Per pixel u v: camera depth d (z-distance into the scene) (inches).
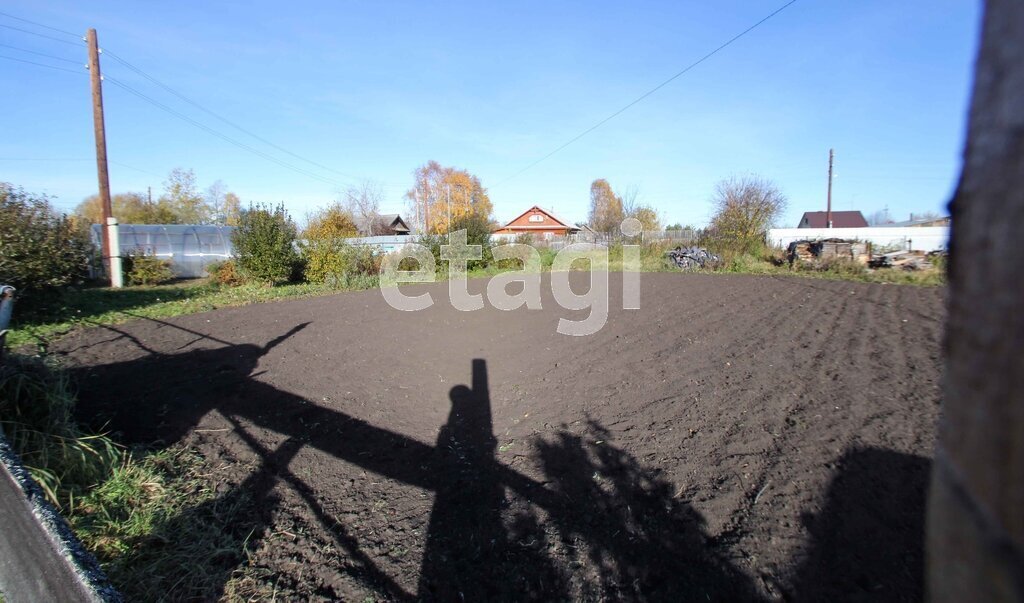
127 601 91.6
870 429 142.1
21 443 121.2
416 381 219.5
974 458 13.3
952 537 14.6
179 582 96.7
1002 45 11.7
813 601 85.5
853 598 85.0
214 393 199.8
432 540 109.3
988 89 12.6
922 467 120.8
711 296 438.0
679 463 132.8
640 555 100.6
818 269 649.6
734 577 92.4
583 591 93.0
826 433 141.7
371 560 103.5
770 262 764.0
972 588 13.1
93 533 107.6
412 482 133.6
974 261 13.4
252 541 109.6
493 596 93.2
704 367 214.4
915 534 97.7
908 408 155.9
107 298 520.7
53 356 194.7
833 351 227.6
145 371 230.1
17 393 126.6
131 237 784.9
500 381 216.4
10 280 343.3
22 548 59.7
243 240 624.4
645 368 219.3
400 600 93.0
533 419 171.3
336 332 327.3
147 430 165.0
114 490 123.3
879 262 642.8
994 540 11.9
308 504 123.5
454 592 94.4
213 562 102.9
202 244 826.8
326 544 108.5
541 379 215.2
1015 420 11.1
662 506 115.3
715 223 815.1
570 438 153.7
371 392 204.7
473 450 151.2
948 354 15.6
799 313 331.0
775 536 101.6
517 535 109.6
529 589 94.3
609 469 133.4
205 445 154.9
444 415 179.8
